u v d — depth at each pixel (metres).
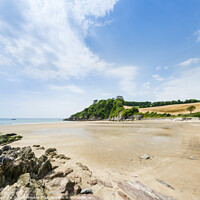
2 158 4.90
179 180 5.71
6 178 4.63
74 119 142.00
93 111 137.50
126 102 189.75
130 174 6.36
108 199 3.94
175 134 19.44
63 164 7.37
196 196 4.52
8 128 32.97
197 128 24.09
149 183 5.40
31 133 23.16
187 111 86.94
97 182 5.14
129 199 3.99
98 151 10.76
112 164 7.80
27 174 4.77
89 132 23.84
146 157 8.99
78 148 11.80
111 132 23.58
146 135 19.31
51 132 24.27
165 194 4.57
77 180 5.21
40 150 11.12
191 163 7.82
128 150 11.04
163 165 7.62
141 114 85.56
